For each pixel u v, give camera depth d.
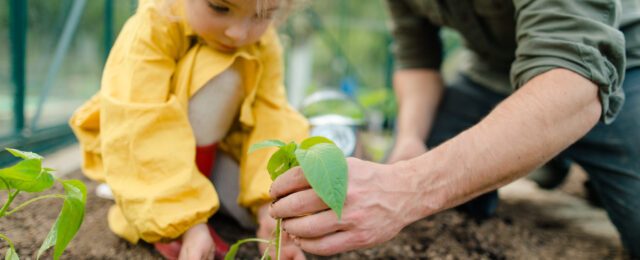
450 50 2.68
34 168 0.60
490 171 0.71
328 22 2.96
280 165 0.68
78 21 1.56
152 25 0.82
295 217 0.69
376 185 0.67
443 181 0.70
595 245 1.10
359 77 3.37
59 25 1.74
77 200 0.63
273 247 0.82
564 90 0.73
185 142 0.78
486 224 1.16
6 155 1.19
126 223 0.86
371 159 1.32
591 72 0.73
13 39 1.23
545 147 0.72
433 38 1.36
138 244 0.88
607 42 0.75
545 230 1.17
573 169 1.84
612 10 0.78
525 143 0.71
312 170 0.57
